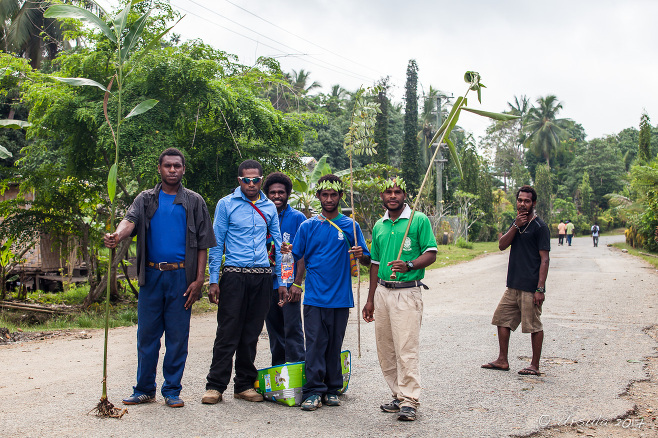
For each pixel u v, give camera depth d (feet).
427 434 12.39
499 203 164.14
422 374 18.10
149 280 13.94
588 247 112.98
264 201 15.65
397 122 158.71
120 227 13.35
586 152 228.02
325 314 14.70
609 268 61.67
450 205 125.18
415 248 13.93
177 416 13.25
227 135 35.81
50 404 14.25
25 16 69.82
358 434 12.30
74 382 16.83
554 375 18.01
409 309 13.62
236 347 14.78
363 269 55.11
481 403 14.90
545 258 18.08
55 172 35.94
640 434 12.62
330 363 14.83
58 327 30.55
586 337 24.41
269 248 16.80
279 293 15.81
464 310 32.99
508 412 14.12
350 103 139.44
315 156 112.47
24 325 33.09
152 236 14.01
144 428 12.32
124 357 21.16
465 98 13.85
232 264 14.76
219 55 36.78
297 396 14.51
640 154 142.00
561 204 197.36
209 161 36.58
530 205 18.31
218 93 33.22
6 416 13.15
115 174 13.14
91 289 37.37
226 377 14.69
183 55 32.89
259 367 19.21
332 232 14.96
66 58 34.06
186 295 14.17
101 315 33.94
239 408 14.14
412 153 113.29
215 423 12.81
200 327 29.43
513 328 18.85
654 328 26.50
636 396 15.66
